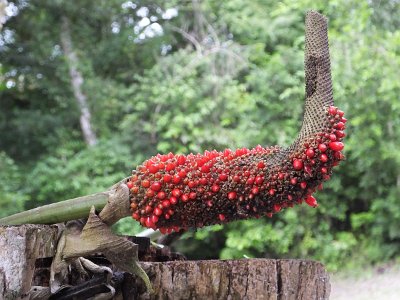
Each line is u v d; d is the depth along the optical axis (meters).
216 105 8.39
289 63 8.51
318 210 8.63
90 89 9.32
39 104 10.16
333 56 8.00
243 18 8.88
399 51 8.02
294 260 1.48
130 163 8.59
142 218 1.32
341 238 8.83
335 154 1.22
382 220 8.74
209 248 8.62
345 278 8.52
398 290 7.67
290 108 8.39
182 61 8.83
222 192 1.27
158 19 9.86
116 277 1.48
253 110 8.45
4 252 1.28
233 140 8.19
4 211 7.79
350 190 8.80
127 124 8.79
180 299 1.46
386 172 8.63
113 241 1.33
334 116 1.22
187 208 1.30
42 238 1.34
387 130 8.37
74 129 9.85
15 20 9.85
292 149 1.24
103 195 1.35
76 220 1.39
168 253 1.80
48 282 1.45
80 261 1.45
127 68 9.98
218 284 1.45
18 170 8.96
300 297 1.46
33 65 9.84
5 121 9.66
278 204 1.29
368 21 8.12
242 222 8.27
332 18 8.57
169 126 8.37
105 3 9.69
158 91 8.39
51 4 9.52
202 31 9.34
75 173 8.47
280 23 8.81
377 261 8.78
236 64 8.74
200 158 1.31
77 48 9.81
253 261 1.45
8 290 1.28
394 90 7.89
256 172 1.25
